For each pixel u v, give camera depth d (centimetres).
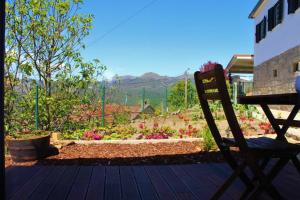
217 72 255
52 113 862
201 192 363
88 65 898
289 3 1384
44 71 870
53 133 747
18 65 826
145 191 369
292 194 352
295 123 332
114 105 1179
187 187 381
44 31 842
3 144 272
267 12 1770
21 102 806
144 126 962
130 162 534
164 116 1310
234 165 314
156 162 531
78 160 552
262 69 1883
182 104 1919
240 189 369
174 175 434
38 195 354
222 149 315
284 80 1489
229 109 257
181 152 610
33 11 820
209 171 453
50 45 866
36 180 412
